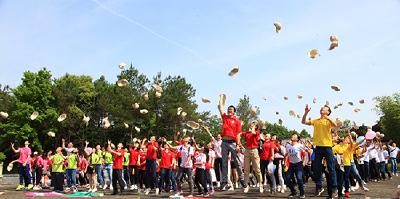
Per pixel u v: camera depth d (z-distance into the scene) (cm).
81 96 5444
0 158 4866
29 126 4944
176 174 1509
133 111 4797
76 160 1627
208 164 1291
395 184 1695
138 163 1644
